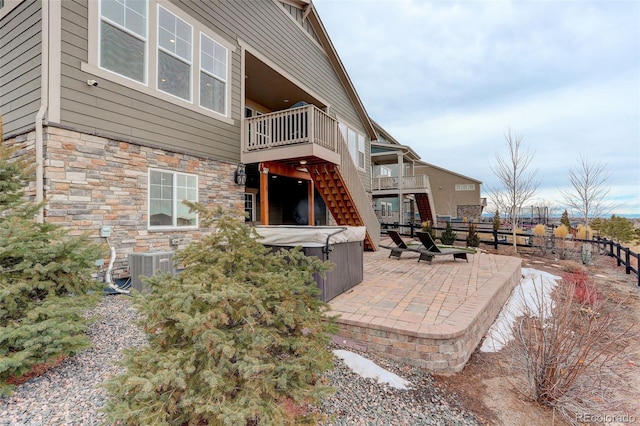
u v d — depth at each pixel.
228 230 2.26
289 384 1.91
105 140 5.03
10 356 2.34
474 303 4.05
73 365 2.69
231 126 7.45
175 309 1.81
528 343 2.89
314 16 10.35
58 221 4.44
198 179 6.60
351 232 4.93
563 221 16.72
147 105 5.64
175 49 6.15
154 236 5.71
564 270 8.32
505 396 2.72
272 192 12.23
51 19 4.41
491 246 12.48
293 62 9.62
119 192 5.20
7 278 2.62
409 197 21.20
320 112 7.54
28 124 4.63
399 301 4.18
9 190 3.53
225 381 1.73
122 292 4.71
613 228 15.41
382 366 3.05
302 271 2.46
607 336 3.43
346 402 2.42
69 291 3.04
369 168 15.48
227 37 7.32
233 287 1.91
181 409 1.75
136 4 5.46
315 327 2.24
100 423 1.94
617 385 2.81
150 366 1.74
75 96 4.66
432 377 2.93
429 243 7.62
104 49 5.02
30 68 4.61
